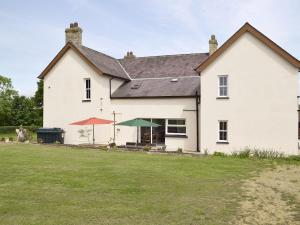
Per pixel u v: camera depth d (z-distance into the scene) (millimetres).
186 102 26125
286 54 22094
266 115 22719
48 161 17578
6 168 15312
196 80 27969
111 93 29016
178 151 23344
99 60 30469
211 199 10406
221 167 16438
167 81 29000
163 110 26922
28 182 12391
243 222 8383
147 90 28297
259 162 18500
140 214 8836
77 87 29344
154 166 16344
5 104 64062
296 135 22016
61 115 29953
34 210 9047
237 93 23500
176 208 9414
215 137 24141
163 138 27516
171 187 11922
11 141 31266
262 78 22844
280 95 22375
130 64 33219
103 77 28438
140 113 27719
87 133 29172
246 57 23250
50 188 11508
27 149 23531
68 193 10867
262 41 22703
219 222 8352
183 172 14828
